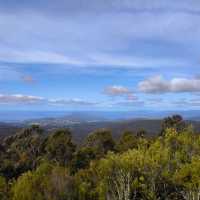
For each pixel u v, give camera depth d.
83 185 21.47
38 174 22.34
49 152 42.41
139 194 19.50
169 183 19.17
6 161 40.22
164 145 22.08
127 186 19.17
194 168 17.80
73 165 38.75
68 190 21.17
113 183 19.95
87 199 21.19
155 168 19.41
